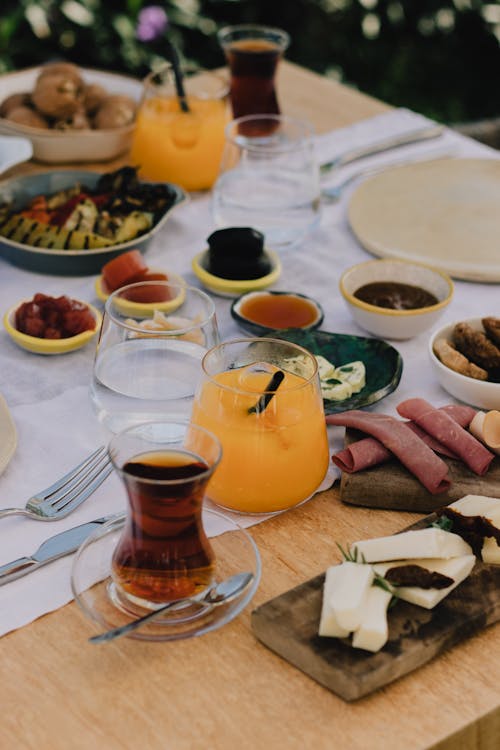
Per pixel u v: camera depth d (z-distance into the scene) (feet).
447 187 5.71
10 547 3.28
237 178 5.20
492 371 4.06
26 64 11.43
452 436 3.58
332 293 4.87
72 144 5.85
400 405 3.76
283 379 3.34
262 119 5.45
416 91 12.64
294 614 2.93
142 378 3.72
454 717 2.74
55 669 2.85
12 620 2.99
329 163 5.93
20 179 5.26
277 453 3.30
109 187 5.19
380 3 11.98
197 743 2.64
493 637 3.02
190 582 2.93
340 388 3.85
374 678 2.75
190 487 2.76
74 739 2.65
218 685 2.81
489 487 3.47
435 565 3.05
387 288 4.58
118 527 3.26
